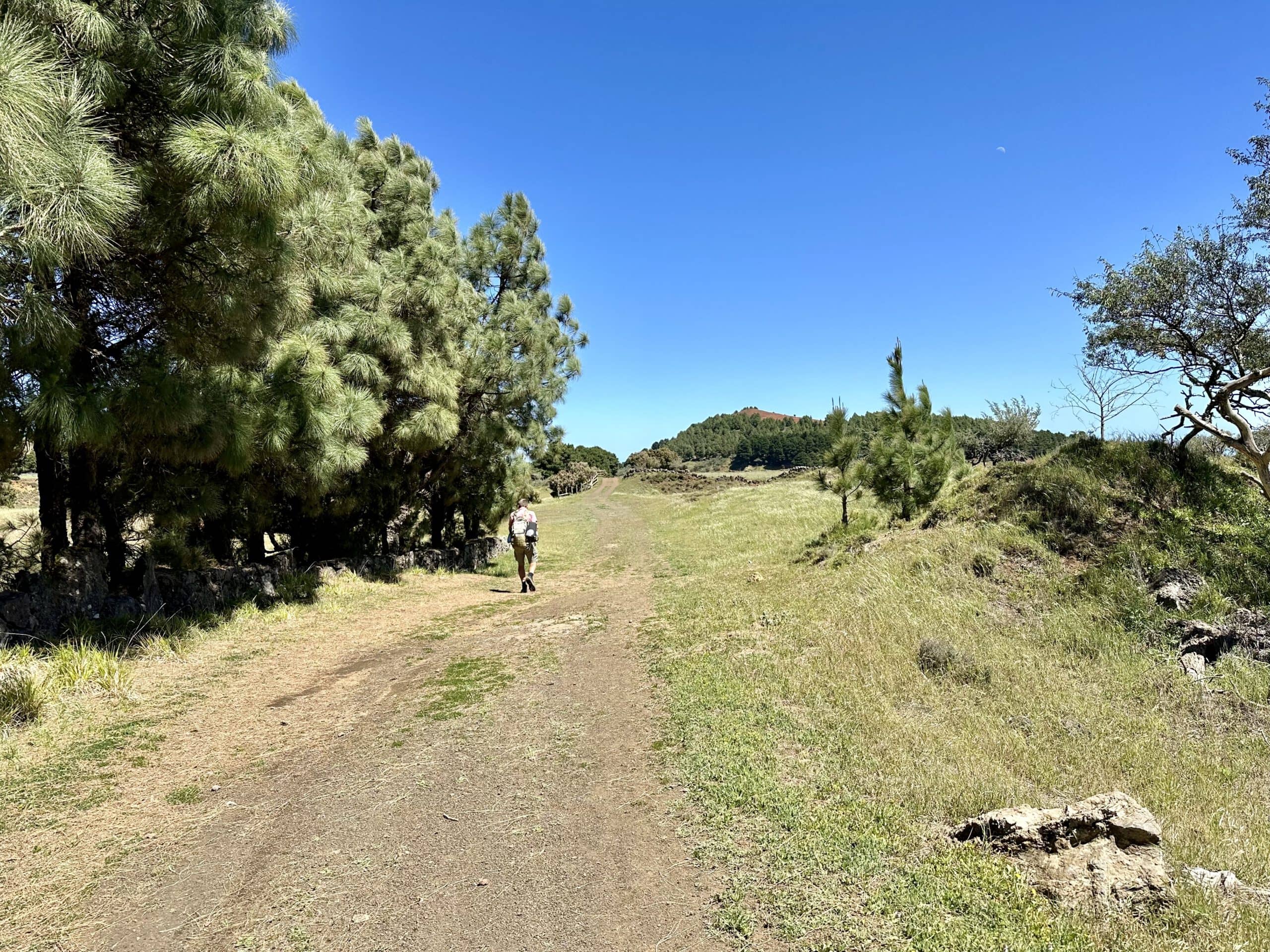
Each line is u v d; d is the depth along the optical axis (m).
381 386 11.48
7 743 4.76
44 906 3.04
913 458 12.22
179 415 6.33
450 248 14.77
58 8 5.00
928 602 7.38
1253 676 5.37
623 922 2.85
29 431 5.64
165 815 3.91
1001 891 2.93
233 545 11.38
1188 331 8.18
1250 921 2.72
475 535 20.42
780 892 2.99
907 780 3.93
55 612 6.43
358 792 4.19
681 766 4.36
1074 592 7.05
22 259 4.50
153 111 6.21
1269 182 7.40
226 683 6.47
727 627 7.96
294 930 2.85
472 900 3.04
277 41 7.28
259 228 6.09
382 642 8.46
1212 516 7.84
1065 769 4.28
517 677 6.63
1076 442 9.85
